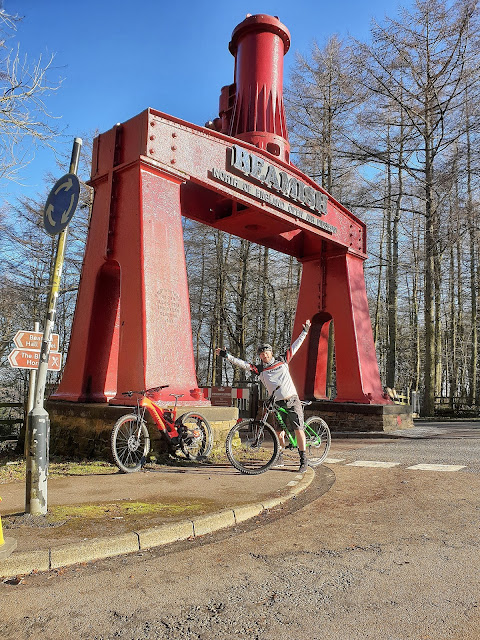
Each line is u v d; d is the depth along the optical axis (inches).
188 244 1040.8
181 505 195.8
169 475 261.4
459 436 483.8
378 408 541.6
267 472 274.5
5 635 104.2
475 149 777.6
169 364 329.7
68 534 155.4
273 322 1304.1
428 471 290.2
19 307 793.6
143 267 327.0
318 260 627.5
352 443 454.6
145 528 162.6
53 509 186.2
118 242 349.4
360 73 788.6
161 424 290.8
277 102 485.4
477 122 767.1
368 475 282.4
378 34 763.4
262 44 482.6
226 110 512.1
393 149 860.0
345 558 148.6
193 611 114.7
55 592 124.2
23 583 129.3
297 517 194.5
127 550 152.7
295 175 496.1
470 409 911.0
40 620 110.3
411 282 1419.8
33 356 280.1
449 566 140.9
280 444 280.5
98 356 365.4
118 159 360.5
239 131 479.8
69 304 888.9
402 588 126.3
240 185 418.6
